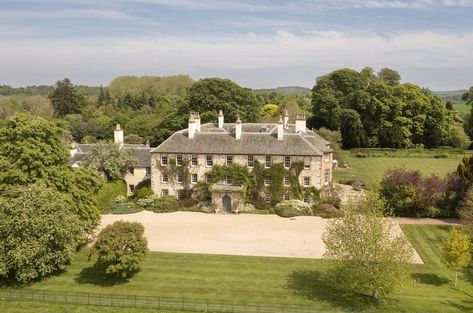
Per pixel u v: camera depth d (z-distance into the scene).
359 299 36.12
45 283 39.19
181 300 35.66
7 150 44.28
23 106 173.38
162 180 67.75
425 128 124.44
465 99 150.88
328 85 135.12
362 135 122.31
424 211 60.38
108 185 65.31
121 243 38.56
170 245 48.53
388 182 61.38
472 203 46.88
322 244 48.72
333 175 87.69
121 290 37.66
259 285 38.59
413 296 36.75
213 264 43.19
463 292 37.66
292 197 64.06
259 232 53.12
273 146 64.62
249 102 111.00
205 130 79.25
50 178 45.44
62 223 40.03
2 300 36.03
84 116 145.00
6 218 38.16
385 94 122.38
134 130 114.62
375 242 34.19
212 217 59.97
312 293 37.16
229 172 64.81
